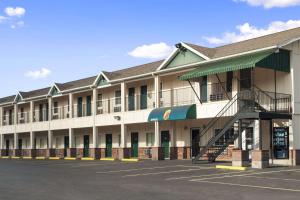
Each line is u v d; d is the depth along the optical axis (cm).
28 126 5066
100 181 1942
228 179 1872
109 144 4178
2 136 5628
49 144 4716
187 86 3241
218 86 2966
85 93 4431
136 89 3812
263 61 2473
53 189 1675
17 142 5366
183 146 3362
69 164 3253
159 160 3278
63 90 4444
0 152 5600
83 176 2212
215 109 2877
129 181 1908
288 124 2591
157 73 3306
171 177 2019
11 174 2405
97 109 4150
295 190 1516
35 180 2044
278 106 2636
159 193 1497
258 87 2739
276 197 1362
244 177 1931
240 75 2847
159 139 3366
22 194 1542
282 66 2583
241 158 2389
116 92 4019
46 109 5009
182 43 3102
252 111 2469
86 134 4500
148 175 2152
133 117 3556
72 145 4388
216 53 3017
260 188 1577
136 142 3856
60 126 4525
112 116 3797
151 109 3397
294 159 2552
